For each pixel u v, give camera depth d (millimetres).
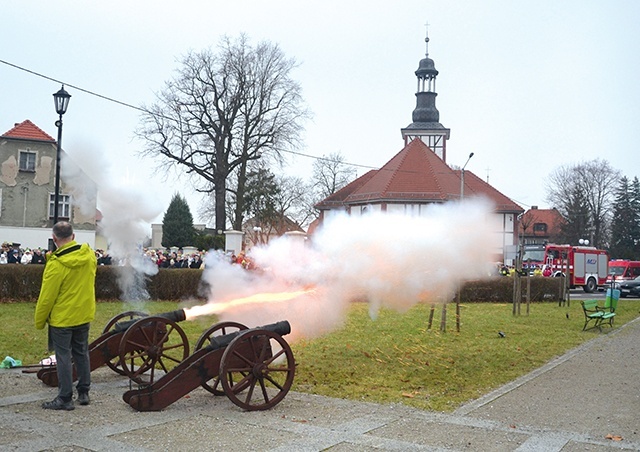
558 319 20109
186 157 38156
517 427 7059
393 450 6098
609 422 7379
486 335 15289
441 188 46875
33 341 12477
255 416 7309
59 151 16531
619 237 77500
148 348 8805
